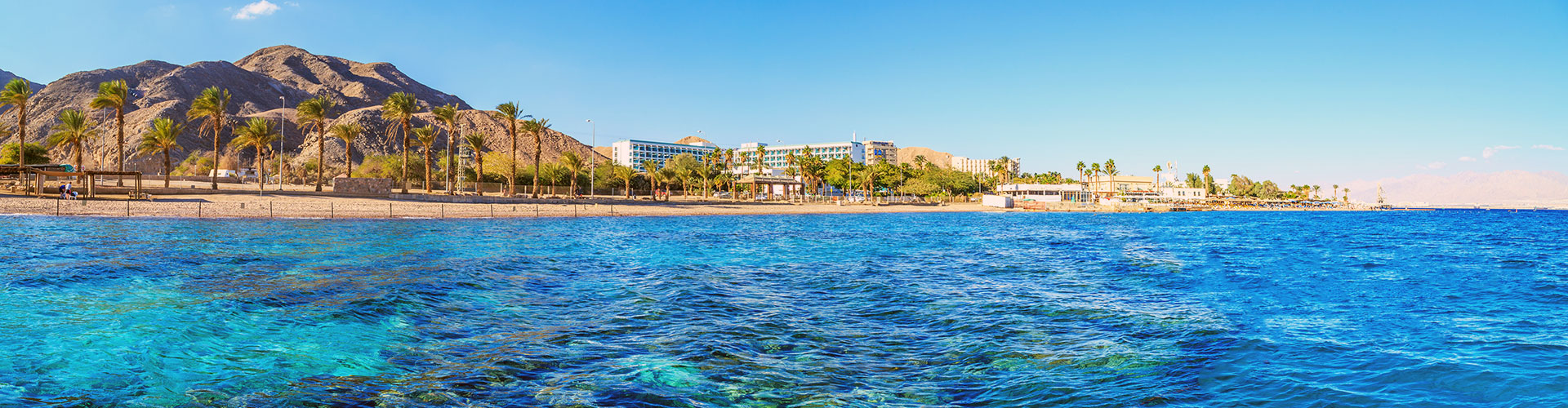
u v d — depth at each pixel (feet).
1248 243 134.72
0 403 24.32
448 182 273.75
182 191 212.64
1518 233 186.50
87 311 42.98
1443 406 25.14
